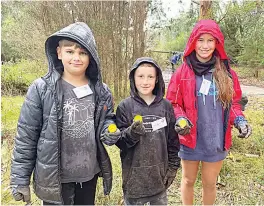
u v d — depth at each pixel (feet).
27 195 6.14
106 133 6.12
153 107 6.85
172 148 7.25
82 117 6.29
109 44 21.01
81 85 6.43
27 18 23.41
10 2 26.17
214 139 7.75
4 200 9.81
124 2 21.04
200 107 7.72
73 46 6.07
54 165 6.06
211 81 7.73
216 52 7.89
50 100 5.98
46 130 6.00
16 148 6.08
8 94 23.36
